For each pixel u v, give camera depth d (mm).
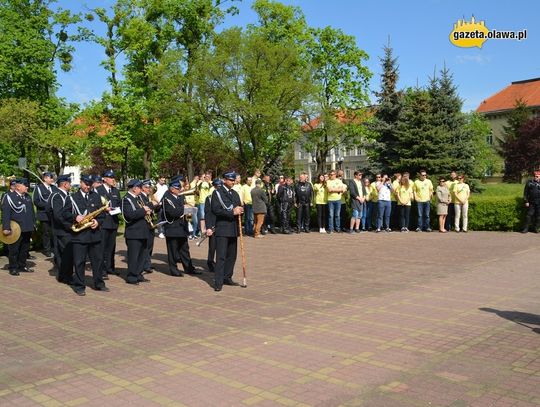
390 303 7777
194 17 30984
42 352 5789
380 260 11883
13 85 29922
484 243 14500
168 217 10383
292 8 34188
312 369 5113
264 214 17109
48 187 13203
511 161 59438
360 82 35938
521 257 11844
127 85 30141
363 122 34062
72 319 7219
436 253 12789
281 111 27000
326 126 32562
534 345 5738
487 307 7441
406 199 18266
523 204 17109
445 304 7656
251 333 6367
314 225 20484
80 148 30484
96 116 30391
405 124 29328
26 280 10266
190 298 8438
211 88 27000
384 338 6062
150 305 7992
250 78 26703
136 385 4789
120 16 30391
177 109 27609
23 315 7480
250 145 31219
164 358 5508
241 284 9469
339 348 5730
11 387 4789
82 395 4582
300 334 6285
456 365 5152
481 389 4562
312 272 10523
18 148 31672
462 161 29453
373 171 30703
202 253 13688
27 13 30828
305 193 18469
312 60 35000
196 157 34125
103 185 11547
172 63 27953
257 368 5164
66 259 9812
